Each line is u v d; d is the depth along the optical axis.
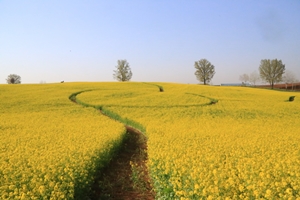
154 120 23.45
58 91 44.12
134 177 10.88
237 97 40.84
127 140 18.75
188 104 33.28
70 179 8.20
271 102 36.22
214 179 7.29
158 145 12.47
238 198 6.37
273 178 7.58
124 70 94.44
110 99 37.16
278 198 6.39
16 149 12.55
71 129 19.06
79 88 48.59
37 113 27.95
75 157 10.55
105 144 13.27
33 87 49.78
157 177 9.09
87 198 8.71
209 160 9.55
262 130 18.91
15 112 29.00
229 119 25.34
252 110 30.20
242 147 12.52
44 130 18.83
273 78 93.94
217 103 35.00
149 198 9.59
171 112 28.45
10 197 7.22
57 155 10.91
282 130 19.16
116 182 10.88
